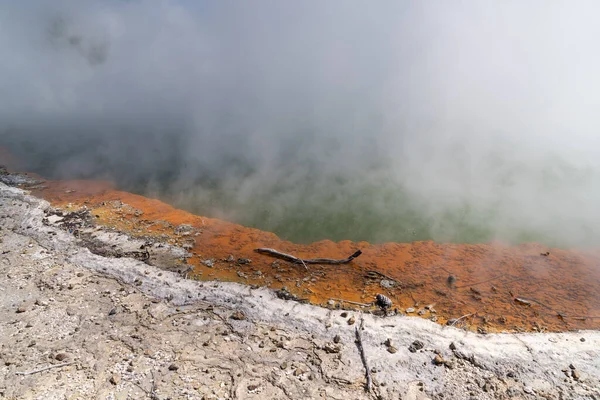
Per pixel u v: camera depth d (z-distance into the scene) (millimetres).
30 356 5562
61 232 8711
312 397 5062
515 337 5961
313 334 6043
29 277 7238
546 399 5027
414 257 8227
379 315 6441
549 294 6973
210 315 6445
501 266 7848
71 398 4977
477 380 5277
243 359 5605
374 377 5328
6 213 9461
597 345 5805
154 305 6641
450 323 6266
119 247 8234
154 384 5199
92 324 6199
